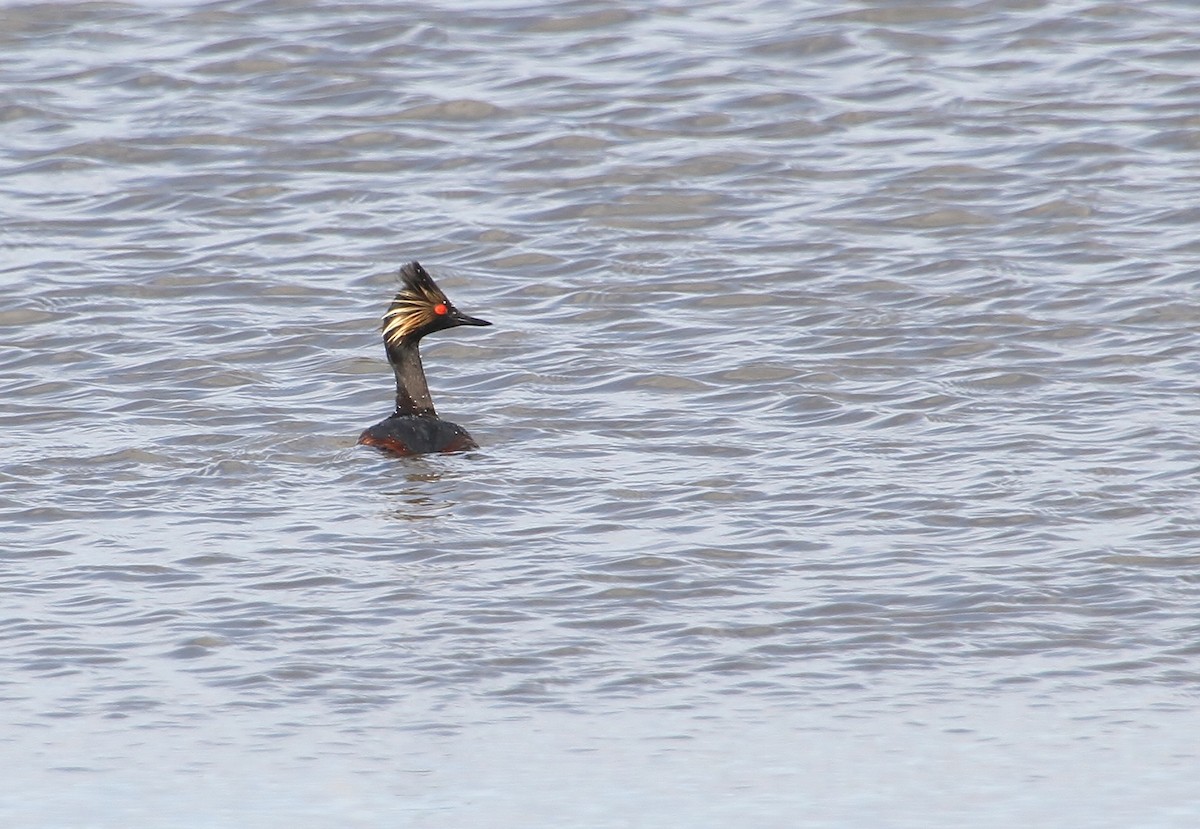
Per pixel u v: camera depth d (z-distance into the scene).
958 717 12.68
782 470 17.69
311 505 16.88
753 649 13.74
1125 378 20.22
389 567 15.31
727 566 15.25
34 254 25.62
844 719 12.70
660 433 19.00
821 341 21.91
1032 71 31.39
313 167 28.67
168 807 11.59
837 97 30.67
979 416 19.16
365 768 12.08
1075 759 12.09
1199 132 28.73
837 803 11.58
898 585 14.80
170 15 34.34
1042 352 21.23
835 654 13.65
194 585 14.98
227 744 12.42
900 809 11.52
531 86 31.31
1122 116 29.47
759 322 22.67
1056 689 13.04
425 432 18.55
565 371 21.12
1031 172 27.56
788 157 28.53
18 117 30.48
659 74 31.66
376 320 23.06
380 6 34.53
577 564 15.30
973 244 25.12
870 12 33.94
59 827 11.36
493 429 19.19
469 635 14.01
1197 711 12.68
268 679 13.32
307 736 12.52
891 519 16.25
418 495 17.09
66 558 15.58
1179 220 25.58
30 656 13.67
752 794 11.70
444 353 21.89
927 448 18.20
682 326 22.64
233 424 19.45
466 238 25.98
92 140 29.62
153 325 22.97
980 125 29.38
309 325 22.88
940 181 27.38
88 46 33.19
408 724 12.69
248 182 28.16
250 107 30.81
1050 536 15.70
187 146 29.42
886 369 20.88
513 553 15.59
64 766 12.12
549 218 26.61
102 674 13.41
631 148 28.98
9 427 19.42
